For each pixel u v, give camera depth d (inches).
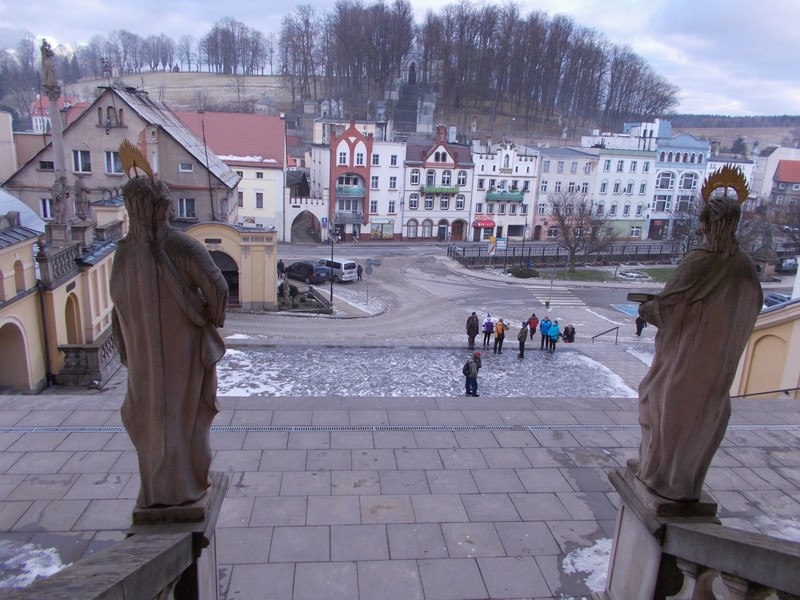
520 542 277.7
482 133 4116.6
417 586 247.3
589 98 5044.3
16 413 370.0
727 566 146.5
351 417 391.9
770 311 593.6
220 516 284.0
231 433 362.6
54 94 1022.4
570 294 1873.8
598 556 270.5
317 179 2630.4
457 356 858.8
